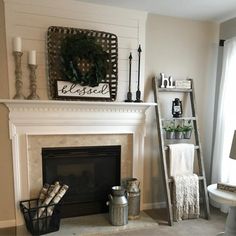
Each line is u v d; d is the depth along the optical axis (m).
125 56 2.68
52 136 2.49
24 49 2.33
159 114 2.68
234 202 2.06
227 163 2.81
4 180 2.38
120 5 2.52
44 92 2.43
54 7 2.38
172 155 2.68
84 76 2.44
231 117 2.77
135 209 2.60
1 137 2.33
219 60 3.05
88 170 2.72
